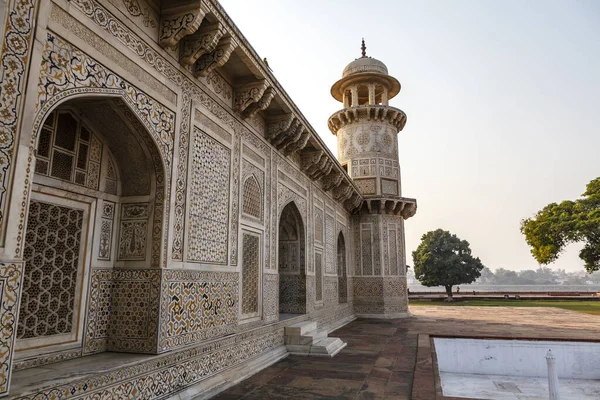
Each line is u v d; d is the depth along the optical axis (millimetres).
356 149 14578
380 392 4727
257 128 6652
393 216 14453
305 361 6418
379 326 11148
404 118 15125
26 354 3275
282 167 7730
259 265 6469
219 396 4516
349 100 15984
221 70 5469
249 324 5977
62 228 3689
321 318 9703
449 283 26219
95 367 3324
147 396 3664
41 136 3508
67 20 3109
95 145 4062
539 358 8531
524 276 157125
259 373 5617
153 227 4098
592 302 23438
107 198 4137
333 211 11727
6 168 2482
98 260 4000
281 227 8906
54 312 3553
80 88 3203
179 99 4508
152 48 4109
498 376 8484
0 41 2475
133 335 3941
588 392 7406
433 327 10867
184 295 4324
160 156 4113
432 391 4641
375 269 13898
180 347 4191
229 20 4531
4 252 2432
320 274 10039
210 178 5047
